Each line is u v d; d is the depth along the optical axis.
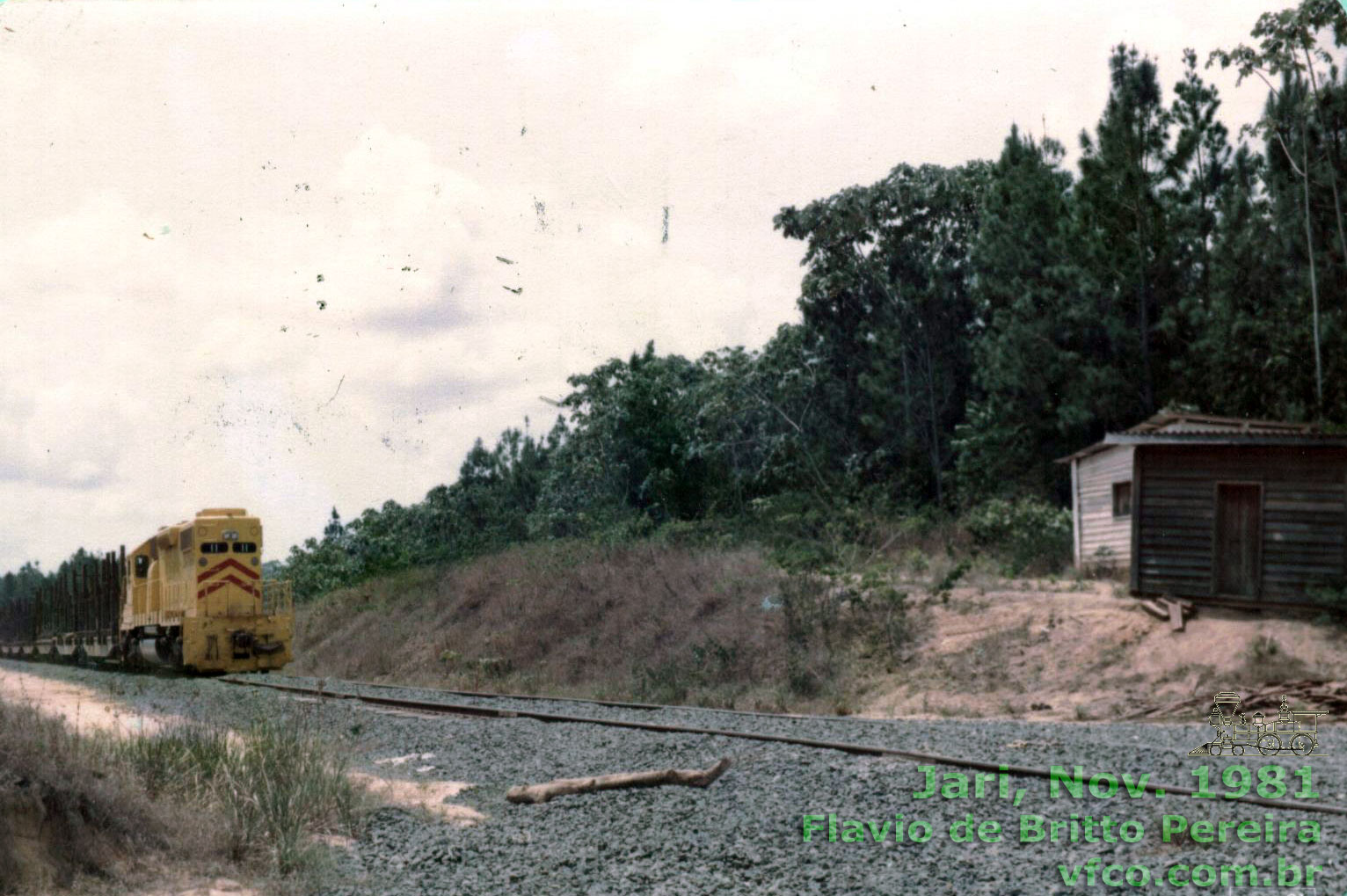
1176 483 20.89
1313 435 19.38
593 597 28.98
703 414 42.62
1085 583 23.30
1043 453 33.69
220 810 8.76
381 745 13.68
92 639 33.00
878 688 19.84
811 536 31.50
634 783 10.27
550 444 60.03
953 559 27.55
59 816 7.19
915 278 42.28
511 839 8.62
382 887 7.53
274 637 25.77
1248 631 18.64
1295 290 28.88
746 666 22.11
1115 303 32.69
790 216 43.34
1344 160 28.11
